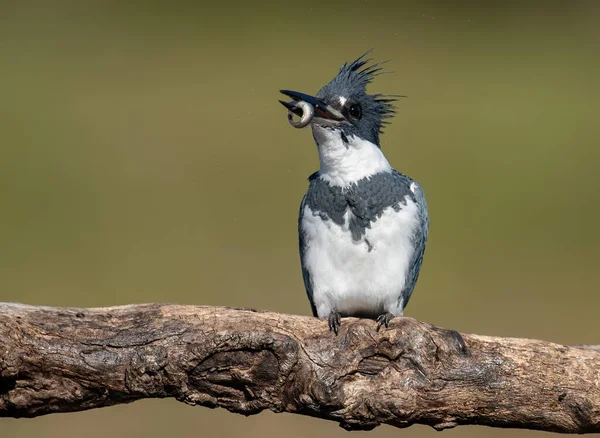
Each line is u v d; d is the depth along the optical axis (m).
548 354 5.94
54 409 5.88
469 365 5.88
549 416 5.93
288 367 5.82
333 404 5.82
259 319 5.91
